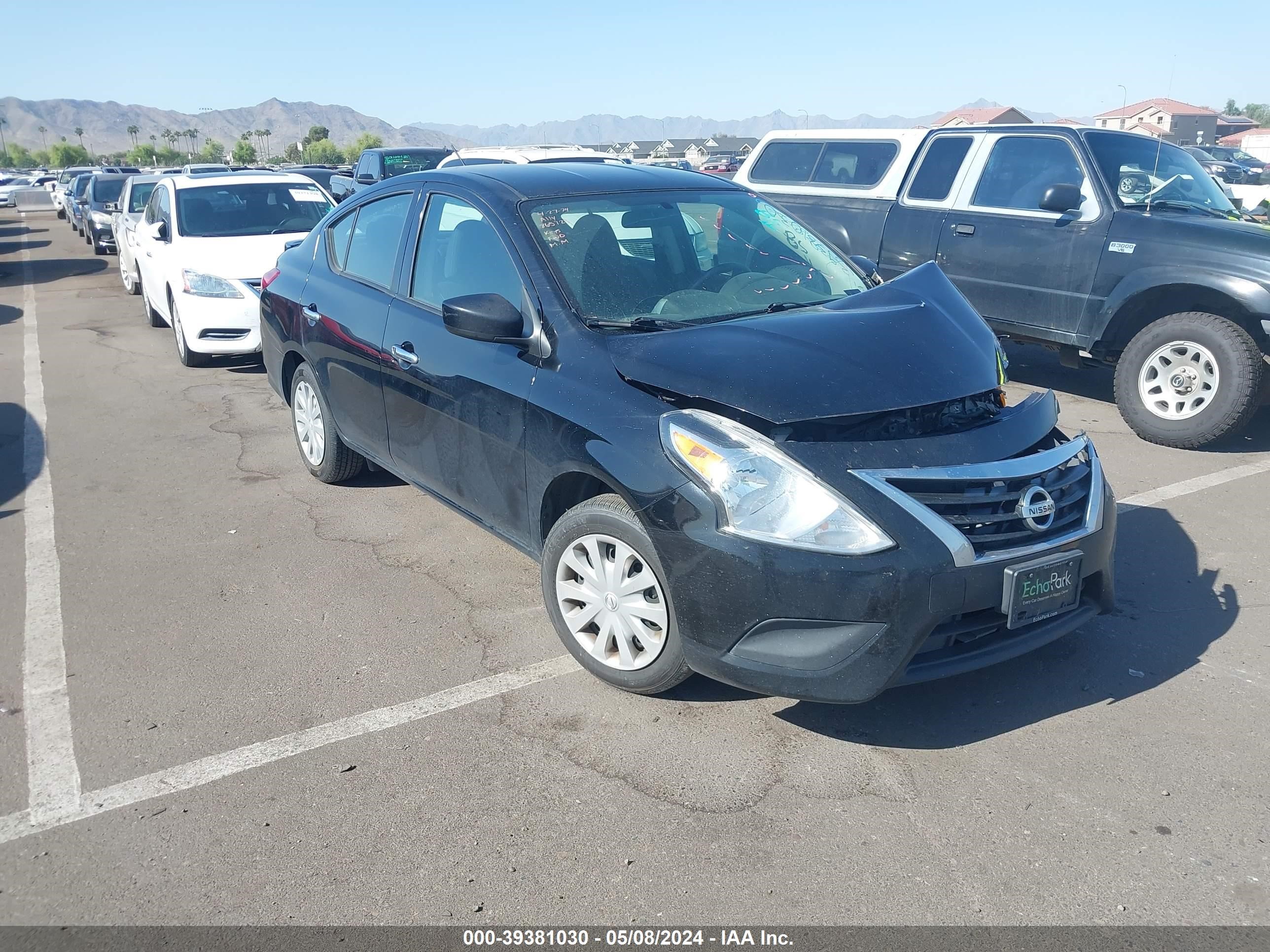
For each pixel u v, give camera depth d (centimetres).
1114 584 371
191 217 988
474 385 393
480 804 296
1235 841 276
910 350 340
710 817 290
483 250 411
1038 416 346
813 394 311
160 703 354
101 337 1117
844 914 252
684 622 313
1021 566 301
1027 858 271
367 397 484
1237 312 629
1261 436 669
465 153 1667
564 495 367
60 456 657
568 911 254
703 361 329
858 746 323
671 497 310
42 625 416
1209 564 457
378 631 406
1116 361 708
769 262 427
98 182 2316
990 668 371
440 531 513
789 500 296
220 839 283
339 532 514
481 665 378
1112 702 346
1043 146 711
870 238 816
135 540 507
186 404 795
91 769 317
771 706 346
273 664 381
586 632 361
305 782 308
